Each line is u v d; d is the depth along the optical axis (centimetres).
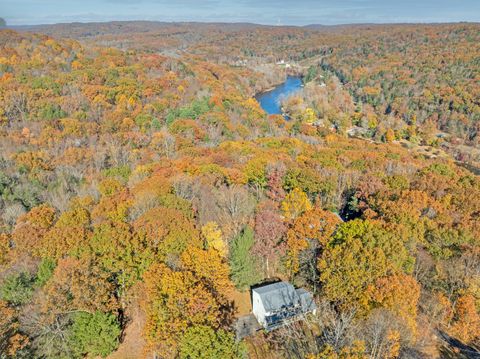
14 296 3094
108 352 3133
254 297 3650
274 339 3375
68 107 9075
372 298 3225
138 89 11138
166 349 2877
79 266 3105
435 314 3659
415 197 4747
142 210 4316
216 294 3328
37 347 2972
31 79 9950
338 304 3522
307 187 5334
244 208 4481
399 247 3650
